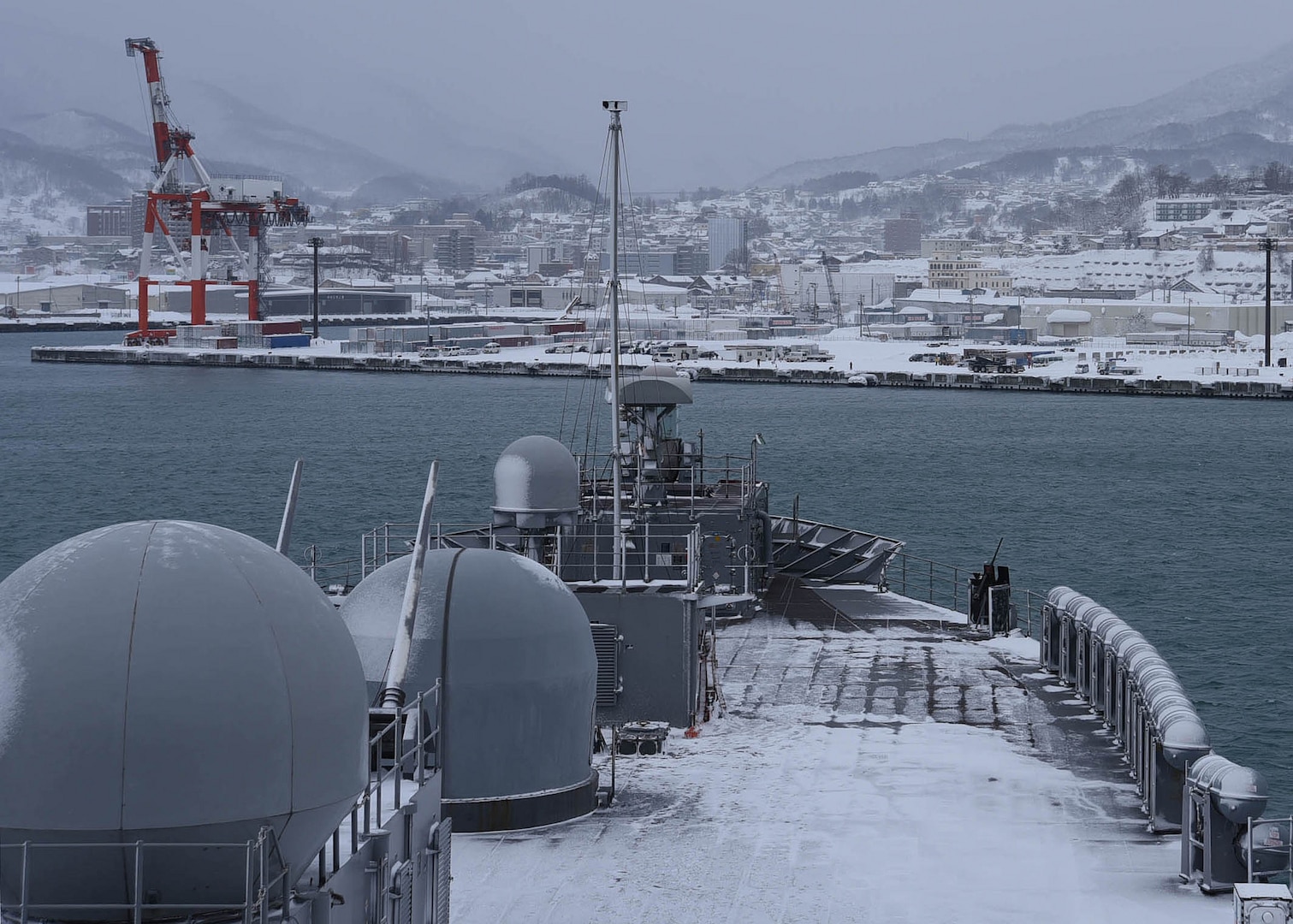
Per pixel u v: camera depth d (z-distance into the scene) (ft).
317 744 42.06
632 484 147.95
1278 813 128.77
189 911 40.98
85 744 39.29
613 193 115.85
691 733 99.86
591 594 101.04
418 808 55.47
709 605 103.24
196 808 39.75
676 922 67.97
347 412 617.21
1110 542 301.43
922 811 83.25
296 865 42.78
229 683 40.52
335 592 104.47
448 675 78.79
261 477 403.54
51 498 365.61
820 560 163.43
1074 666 113.91
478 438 504.43
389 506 346.54
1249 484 400.26
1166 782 78.95
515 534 111.45
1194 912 68.33
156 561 41.93
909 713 106.11
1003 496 374.02
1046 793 86.48
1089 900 69.92
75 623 40.37
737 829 80.38
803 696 111.24
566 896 71.15
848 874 73.77
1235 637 206.69
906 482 402.72
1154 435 536.42
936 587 246.47
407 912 50.85
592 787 83.76
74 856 39.45
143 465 432.66
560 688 81.25
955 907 69.31
